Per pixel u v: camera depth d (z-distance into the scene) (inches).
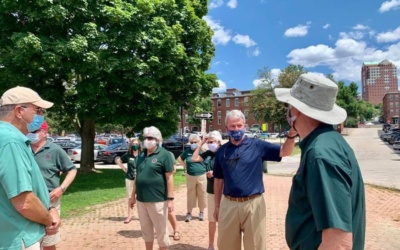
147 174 205.6
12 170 94.0
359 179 75.2
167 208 211.3
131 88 603.8
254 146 166.9
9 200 96.3
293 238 79.4
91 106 609.0
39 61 512.7
